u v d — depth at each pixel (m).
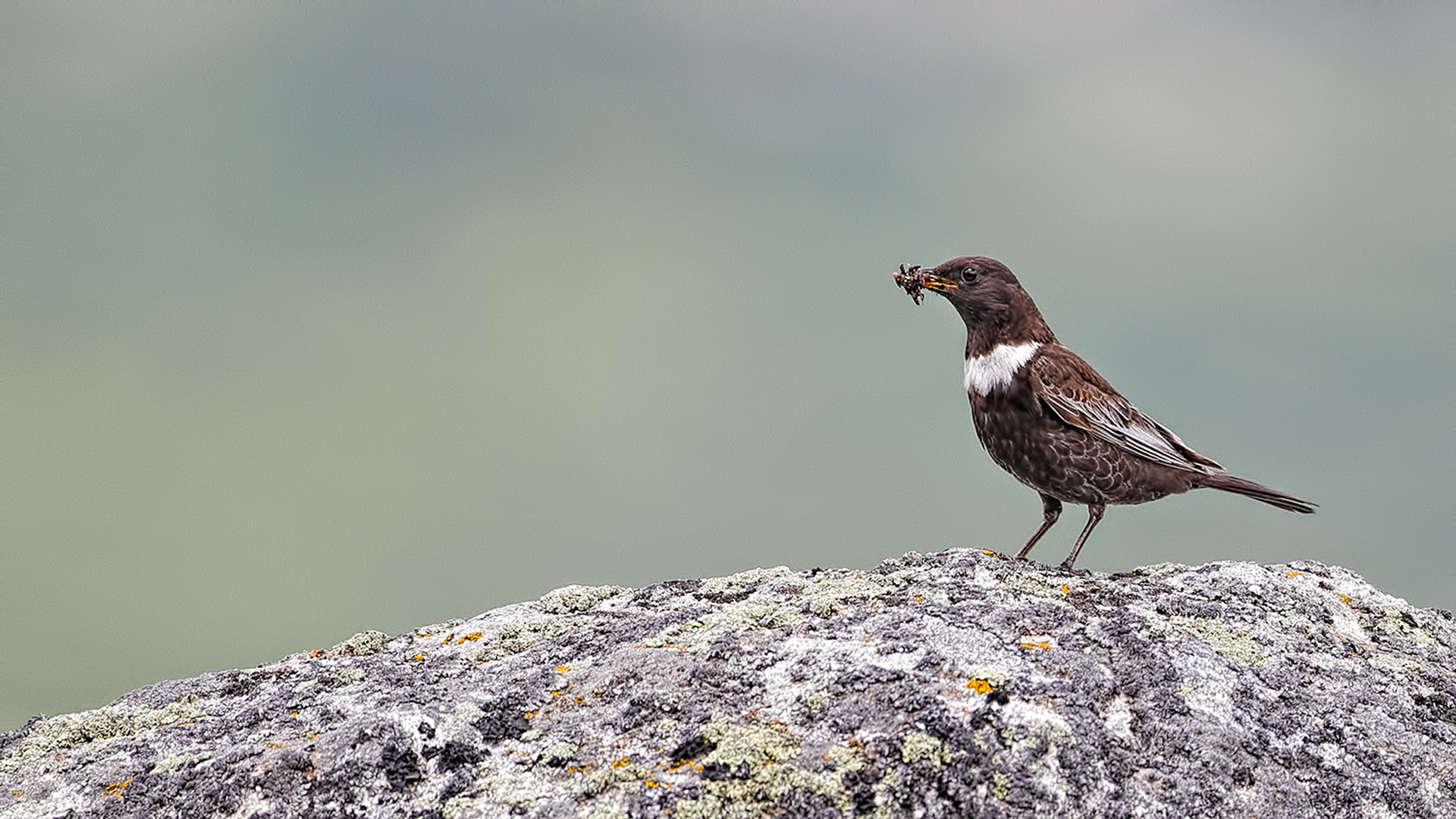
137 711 9.77
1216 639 9.80
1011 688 8.62
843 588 10.73
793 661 9.06
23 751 9.35
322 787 8.21
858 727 8.31
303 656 10.73
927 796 7.91
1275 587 11.02
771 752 8.19
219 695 10.05
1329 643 10.16
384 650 10.78
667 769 8.16
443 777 8.29
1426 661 10.13
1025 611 9.78
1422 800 8.48
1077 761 8.20
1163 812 8.05
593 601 11.33
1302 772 8.49
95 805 8.45
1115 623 9.61
